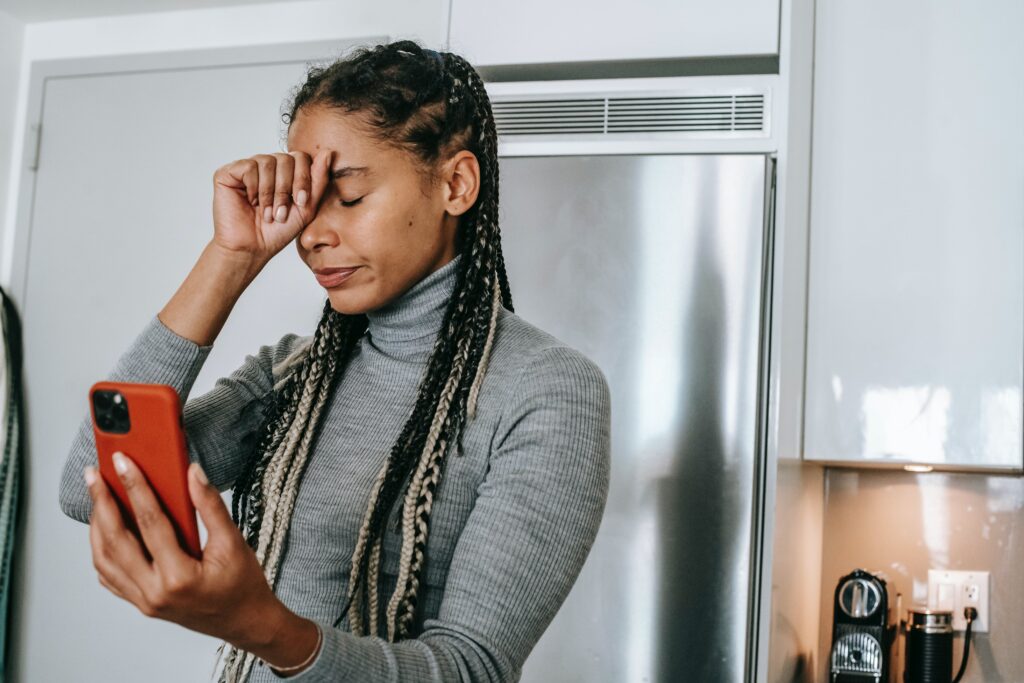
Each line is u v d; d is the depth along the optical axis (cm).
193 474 68
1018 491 227
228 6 275
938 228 207
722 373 188
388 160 98
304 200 97
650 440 189
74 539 270
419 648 81
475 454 97
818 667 233
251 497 104
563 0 212
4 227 286
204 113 272
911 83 212
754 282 189
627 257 195
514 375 98
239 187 100
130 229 276
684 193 194
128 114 279
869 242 210
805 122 211
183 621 69
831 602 235
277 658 73
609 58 208
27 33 292
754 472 185
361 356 109
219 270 99
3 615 265
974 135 207
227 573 68
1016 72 207
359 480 100
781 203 193
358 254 97
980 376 202
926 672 214
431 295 104
